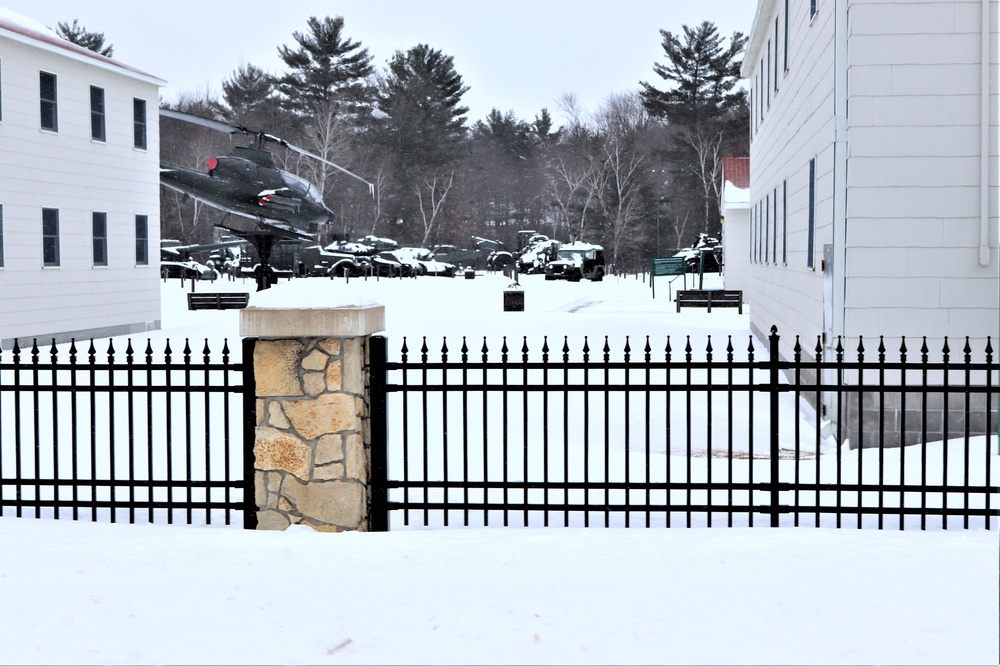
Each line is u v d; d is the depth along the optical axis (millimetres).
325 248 66438
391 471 10719
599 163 94438
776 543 7062
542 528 7578
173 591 6102
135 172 27328
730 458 7496
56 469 7801
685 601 5855
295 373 7531
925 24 11625
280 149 88312
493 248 84438
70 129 24500
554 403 14523
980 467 10164
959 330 11688
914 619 5539
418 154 95312
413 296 45719
